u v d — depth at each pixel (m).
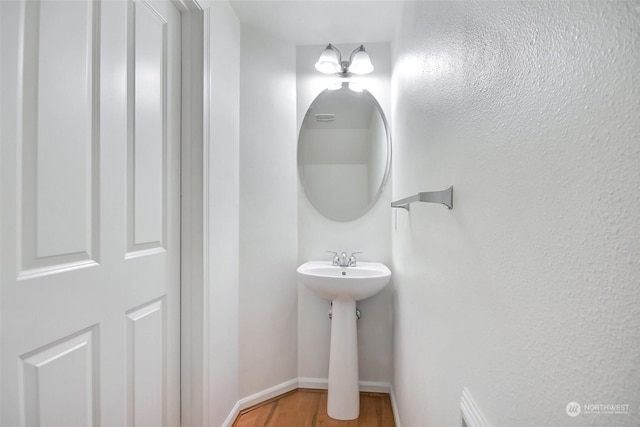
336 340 1.75
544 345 0.37
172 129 1.27
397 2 1.62
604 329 0.28
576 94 0.32
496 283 0.50
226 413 1.57
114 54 0.93
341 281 1.64
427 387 0.97
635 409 0.25
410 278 1.29
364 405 1.83
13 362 0.66
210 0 1.39
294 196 2.02
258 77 1.86
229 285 1.61
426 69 1.02
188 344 1.34
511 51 0.46
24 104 0.69
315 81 2.04
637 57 0.25
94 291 0.86
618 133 0.27
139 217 1.05
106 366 0.91
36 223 0.71
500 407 0.48
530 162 0.40
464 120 0.65
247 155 1.80
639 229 0.25
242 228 1.77
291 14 1.72
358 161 2.04
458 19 0.70
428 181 0.99
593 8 0.30
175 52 1.30
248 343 1.78
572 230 0.32
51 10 0.74
